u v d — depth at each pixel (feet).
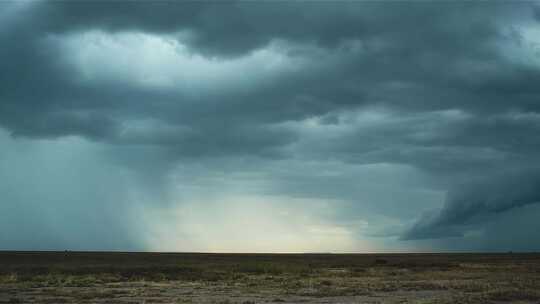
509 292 118.11
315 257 549.13
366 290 132.05
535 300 108.68
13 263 269.23
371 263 335.26
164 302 104.42
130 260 343.05
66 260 318.04
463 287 141.08
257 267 243.81
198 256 515.91
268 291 130.11
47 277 166.81
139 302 104.17
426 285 145.89
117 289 134.92
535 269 256.93
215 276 186.80
